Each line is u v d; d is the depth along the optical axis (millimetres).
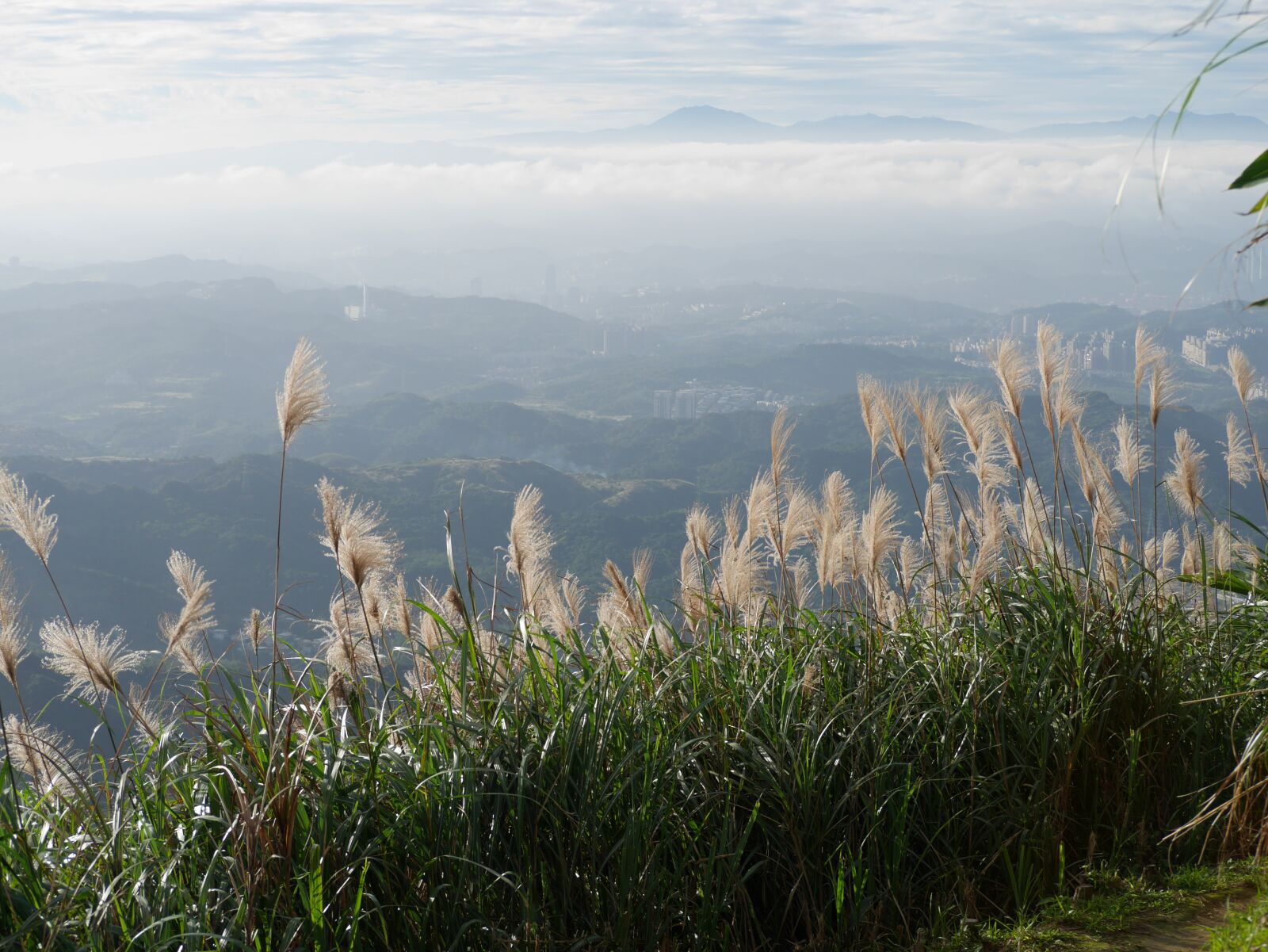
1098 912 3439
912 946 3314
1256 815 3930
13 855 2938
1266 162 2205
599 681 3635
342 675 3557
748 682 3930
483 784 3158
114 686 3627
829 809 3570
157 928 2791
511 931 3080
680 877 3303
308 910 2848
